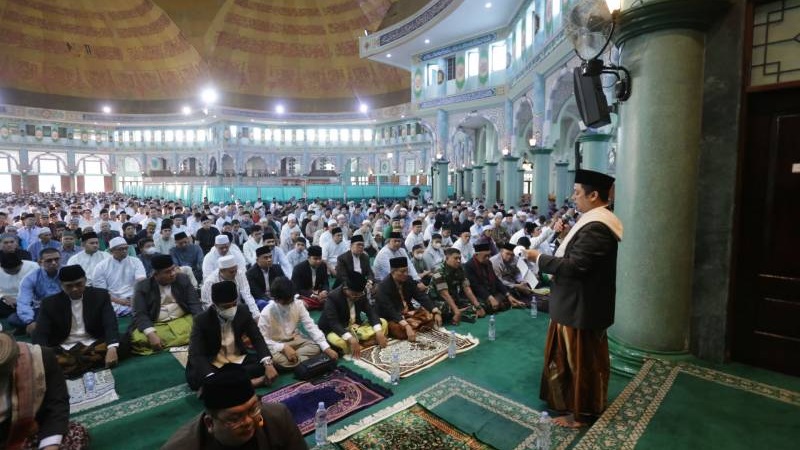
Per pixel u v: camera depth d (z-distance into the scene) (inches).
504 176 515.2
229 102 1161.4
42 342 126.5
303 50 1177.4
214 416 54.2
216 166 1170.0
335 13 1098.1
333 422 102.0
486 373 127.6
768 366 103.1
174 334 150.6
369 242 302.4
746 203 104.0
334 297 149.6
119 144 1277.1
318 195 836.0
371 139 1218.0
